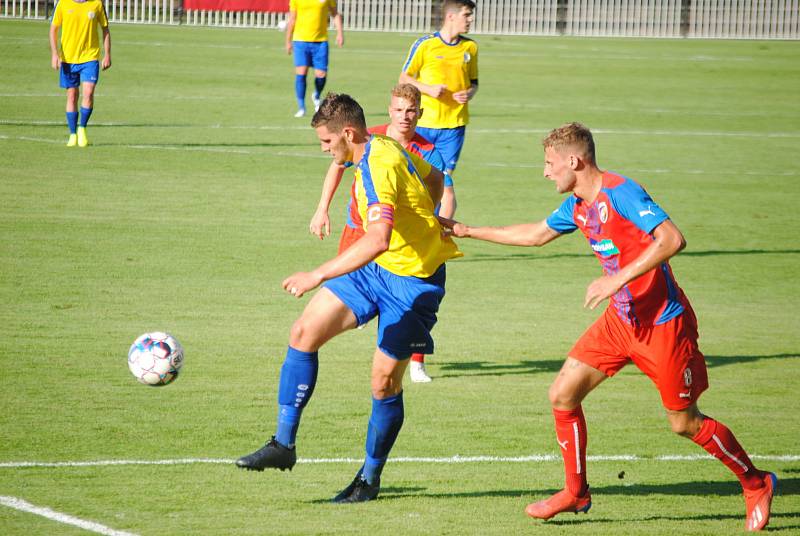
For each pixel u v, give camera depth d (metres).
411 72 41.75
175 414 25.12
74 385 26.94
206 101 88.56
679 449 24.22
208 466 21.91
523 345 32.59
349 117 20.36
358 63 118.06
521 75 116.81
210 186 55.75
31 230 44.38
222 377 28.17
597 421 26.14
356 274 20.27
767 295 40.19
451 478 21.84
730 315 37.22
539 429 25.16
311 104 89.62
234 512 19.44
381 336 20.11
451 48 41.31
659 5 174.62
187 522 18.81
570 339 33.38
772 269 44.38
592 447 24.17
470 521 19.45
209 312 34.44
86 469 21.39
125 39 131.25
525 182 61.06
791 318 37.03
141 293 36.22
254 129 75.94
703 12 175.38
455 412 26.31
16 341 30.36
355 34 156.00
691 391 18.98
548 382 29.08
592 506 20.55
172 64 111.31
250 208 51.16
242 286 37.78
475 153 70.75
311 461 22.56
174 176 57.75
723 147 77.31
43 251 41.12
